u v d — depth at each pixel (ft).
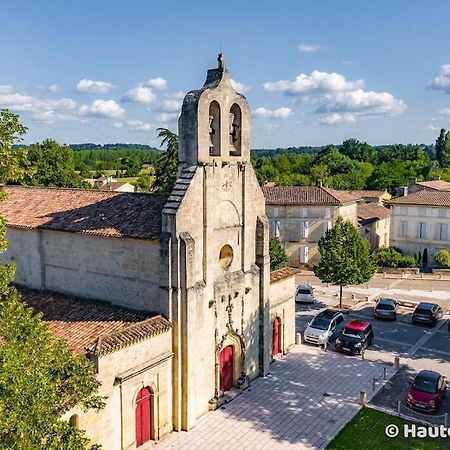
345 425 84.53
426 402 88.74
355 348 115.55
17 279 103.04
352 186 364.17
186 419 82.02
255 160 367.45
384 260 207.92
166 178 165.48
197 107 81.61
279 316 114.01
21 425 37.65
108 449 70.54
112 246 88.17
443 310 154.30
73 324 83.30
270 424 84.43
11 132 55.72
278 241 183.93
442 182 279.49
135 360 74.64
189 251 80.02
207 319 86.28
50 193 109.40
